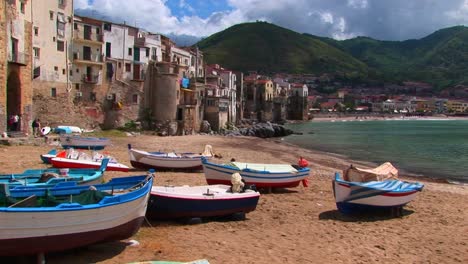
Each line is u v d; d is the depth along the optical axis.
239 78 133.50
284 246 15.08
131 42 65.81
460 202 25.03
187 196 16.84
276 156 48.84
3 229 10.68
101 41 60.88
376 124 173.75
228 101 98.44
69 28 57.28
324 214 20.39
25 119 43.94
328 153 58.41
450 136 100.31
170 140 59.31
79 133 51.03
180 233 15.76
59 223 11.48
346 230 17.73
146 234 15.37
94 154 30.64
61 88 55.91
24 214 10.89
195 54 95.44
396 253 15.06
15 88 42.88
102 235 12.51
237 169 24.08
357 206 19.97
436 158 54.16
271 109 160.75
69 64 57.47
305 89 189.50
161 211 16.72
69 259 12.36
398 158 53.69
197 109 81.81
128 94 65.38
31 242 11.15
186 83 77.69
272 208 21.06
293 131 113.81
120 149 45.75
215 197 17.39
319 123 177.00
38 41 51.66
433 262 14.34
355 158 52.81
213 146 55.88
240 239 15.53
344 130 126.25
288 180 25.61
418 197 26.05
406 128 141.50
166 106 69.00
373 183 21.02
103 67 61.78
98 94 61.50
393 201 20.23
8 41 40.19
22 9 43.31
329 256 14.29
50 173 18.81
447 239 17.09
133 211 13.38
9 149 35.88
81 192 14.52
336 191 19.95
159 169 31.41
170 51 78.19
